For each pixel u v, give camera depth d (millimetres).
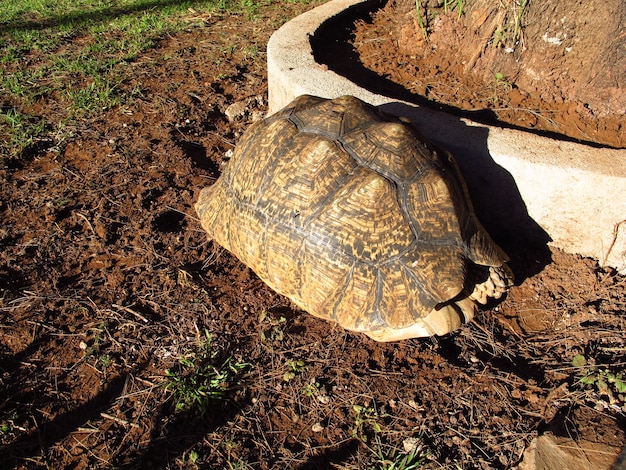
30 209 835
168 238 799
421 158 610
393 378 611
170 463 535
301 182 610
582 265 731
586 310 680
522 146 721
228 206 690
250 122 1058
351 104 658
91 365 626
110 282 728
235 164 702
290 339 659
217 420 575
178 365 625
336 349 646
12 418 566
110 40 1352
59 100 1103
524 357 642
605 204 691
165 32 1390
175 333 664
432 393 595
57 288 716
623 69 785
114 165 925
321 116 648
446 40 990
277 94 924
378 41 1078
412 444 543
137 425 567
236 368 621
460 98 886
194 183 899
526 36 866
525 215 744
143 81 1166
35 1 1619
